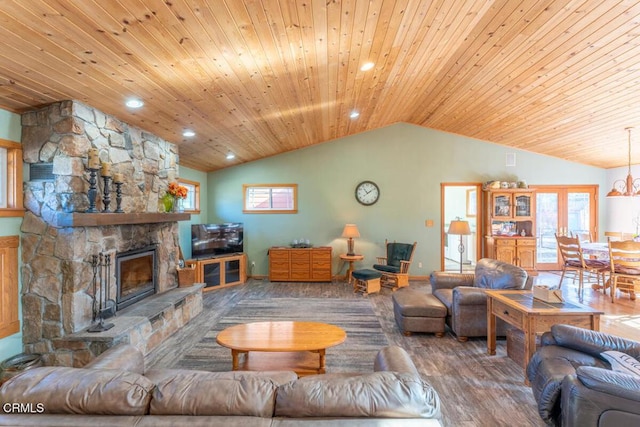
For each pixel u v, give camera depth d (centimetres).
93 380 128
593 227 684
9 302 276
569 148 616
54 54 209
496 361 310
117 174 318
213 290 596
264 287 619
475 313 354
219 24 212
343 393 123
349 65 331
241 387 127
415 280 677
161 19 194
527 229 661
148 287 399
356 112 523
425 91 478
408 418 120
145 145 397
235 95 337
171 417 119
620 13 266
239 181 708
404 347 343
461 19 277
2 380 259
